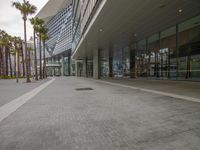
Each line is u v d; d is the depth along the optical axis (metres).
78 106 7.00
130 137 3.69
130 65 29.42
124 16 14.35
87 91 12.23
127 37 22.94
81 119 5.12
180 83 15.55
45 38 41.88
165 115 5.30
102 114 5.63
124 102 7.58
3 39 48.81
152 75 22.97
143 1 11.38
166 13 14.05
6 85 20.36
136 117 5.19
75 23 40.19
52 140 3.62
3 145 3.41
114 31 19.27
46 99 9.05
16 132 4.14
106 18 14.70
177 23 17.20
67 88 14.98
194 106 6.39
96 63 32.06
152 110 5.98
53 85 19.09
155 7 12.57
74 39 43.72
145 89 11.95
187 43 16.92
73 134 3.93
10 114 5.95
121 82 20.27
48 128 4.39
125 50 31.66
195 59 16.16
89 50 34.75
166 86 13.40
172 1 11.62
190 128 4.14
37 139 3.69
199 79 15.76
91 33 19.98
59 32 70.50
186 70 17.22
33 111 6.33
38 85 19.80
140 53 26.05
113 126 4.42
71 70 75.12
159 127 4.27
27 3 26.89
